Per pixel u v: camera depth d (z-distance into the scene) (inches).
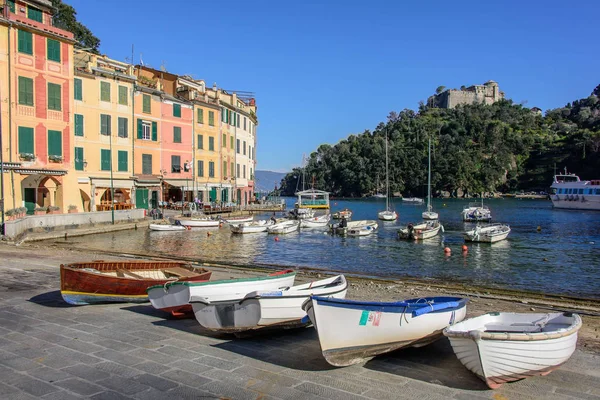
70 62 1497.3
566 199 4101.9
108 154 1755.7
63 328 419.8
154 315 471.8
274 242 1497.3
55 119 1451.8
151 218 1852.9
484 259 1168.8
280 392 285.0
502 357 281.3
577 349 389.7
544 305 595.8
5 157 1312.7
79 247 1202.0
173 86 2241.6
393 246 1423.5
